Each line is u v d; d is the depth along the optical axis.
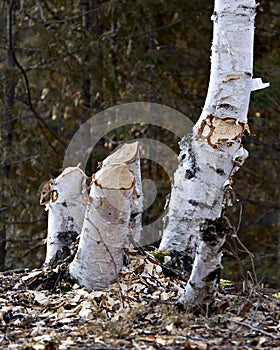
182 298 4.37
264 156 11.82
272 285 10.91
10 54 10.86
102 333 3.99
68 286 4.92
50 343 3.78
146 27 10.86
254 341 3.86
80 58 10.70
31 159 11.05
